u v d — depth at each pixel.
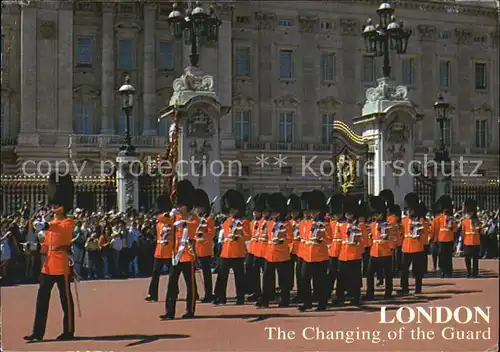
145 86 63.78
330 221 18.84
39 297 14.09
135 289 22.33
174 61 65.44
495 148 75.12
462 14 74.88
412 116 27.67
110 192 32.88
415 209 20.94
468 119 74.69
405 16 72.75
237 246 18.73
